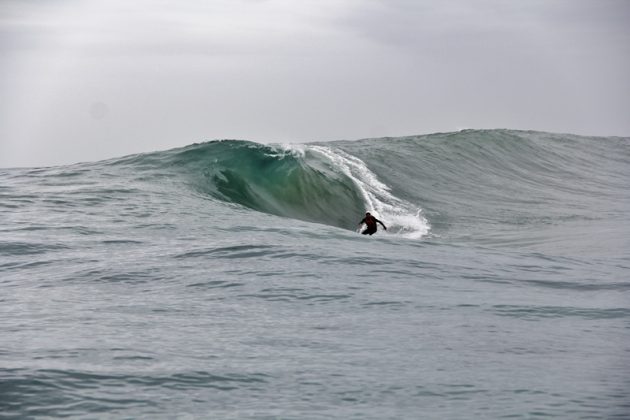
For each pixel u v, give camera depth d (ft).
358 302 80.02
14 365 49.57
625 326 68.64
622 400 43.98
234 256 109.91
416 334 64.59
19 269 101.96
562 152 459.32
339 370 51.85
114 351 55.47
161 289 86.84
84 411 41.63
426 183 328.49
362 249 124.36
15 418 40.16
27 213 159.33
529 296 86.84
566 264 120.26
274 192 246.88
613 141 509.35
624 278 104.01
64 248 119.24
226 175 241.14
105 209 169.27
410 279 97.14
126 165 246.88
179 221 156.46
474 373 51.08
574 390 46.21
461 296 85.40
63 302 78.38
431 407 43.45
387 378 49.78
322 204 260.21
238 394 45.91
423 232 251.60
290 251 114.42
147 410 42.32
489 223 270.05
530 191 355.36
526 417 41.04
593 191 376.48
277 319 70.74
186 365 52.01
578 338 63.16
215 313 73.26
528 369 52.08
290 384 48.26
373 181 306.35
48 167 247.70
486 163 395.14
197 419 41.09
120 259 108.27
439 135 420.77
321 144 384.88
